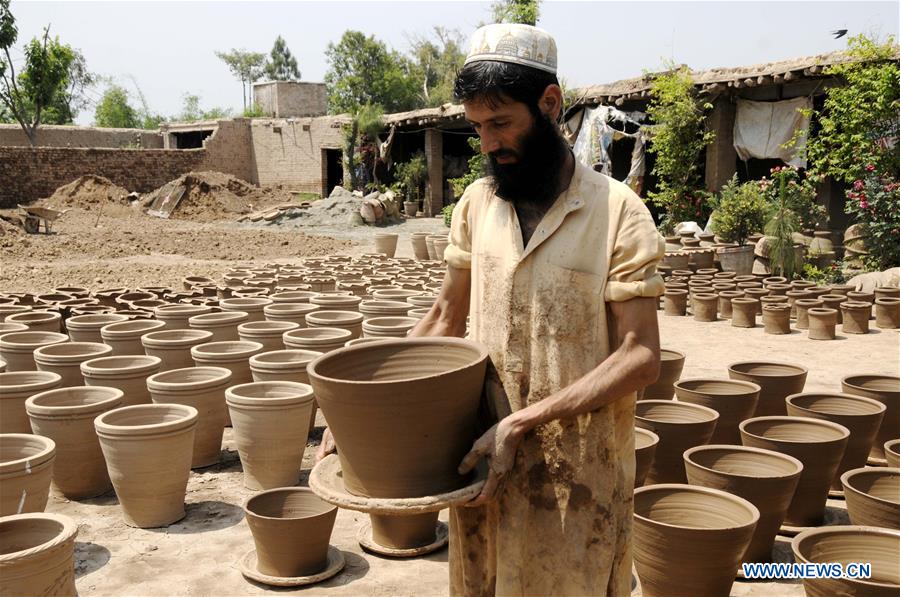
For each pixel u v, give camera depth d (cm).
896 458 426
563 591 207
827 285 1207
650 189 2038
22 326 709
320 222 2569
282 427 480
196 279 1180
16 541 322
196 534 433
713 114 1661
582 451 204
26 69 3406
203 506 471
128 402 536
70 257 1747
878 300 998
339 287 1038
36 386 505
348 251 1925
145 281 1391
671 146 1650
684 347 899
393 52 4844
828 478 425
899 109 1255
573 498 205
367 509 187
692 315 1110
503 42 193
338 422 193
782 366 595
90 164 3114
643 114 1798
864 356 841
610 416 205
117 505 474
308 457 555
